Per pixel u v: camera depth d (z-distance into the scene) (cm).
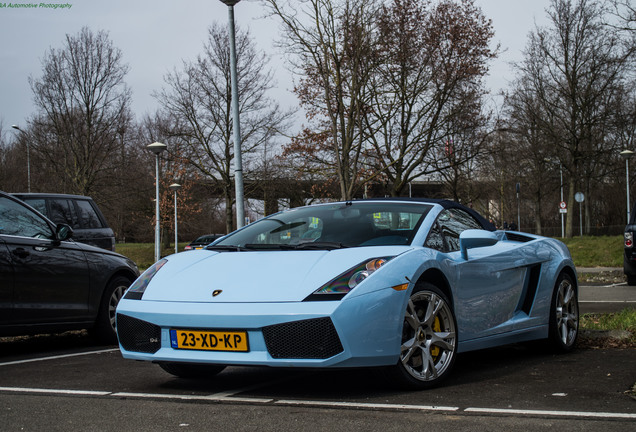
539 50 3048
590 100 2998
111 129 3359
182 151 3391
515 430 306
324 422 328
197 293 402
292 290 381
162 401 384
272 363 370
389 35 2000
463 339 457
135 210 4572
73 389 427
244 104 3269
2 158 3606
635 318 675
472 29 2395
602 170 3778
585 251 2367
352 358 369
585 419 325
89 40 3266
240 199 1262
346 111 1906
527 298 540
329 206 520
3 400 394
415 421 326
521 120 3216
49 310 637
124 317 420
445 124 2538
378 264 396
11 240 611
